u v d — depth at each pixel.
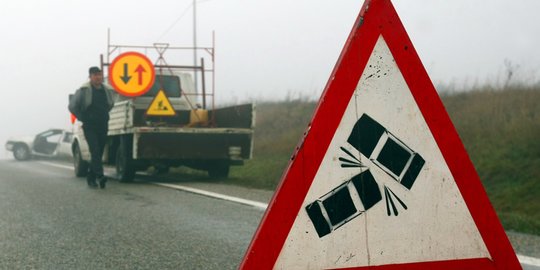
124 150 11.98
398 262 1.92
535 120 11.92
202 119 13.52
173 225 6.23
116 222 6.48
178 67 13.66
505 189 9.59
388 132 1.93
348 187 1.88
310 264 1.84
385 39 1.95
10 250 5.00
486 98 14.30
